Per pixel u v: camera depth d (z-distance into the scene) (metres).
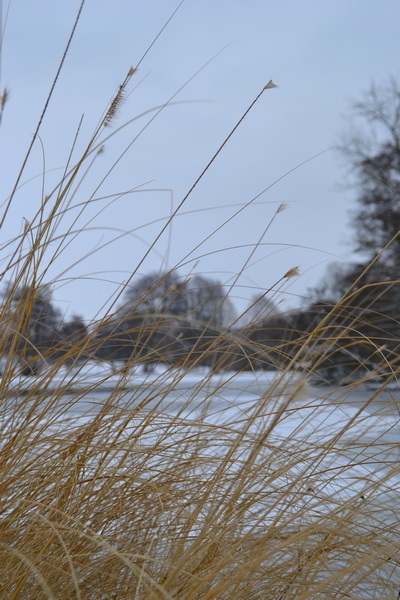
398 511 2.17
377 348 1.98
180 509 1.95
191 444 2.25
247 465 1.88
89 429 2.04
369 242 28.30
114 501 2.01
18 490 1.98
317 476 2.31
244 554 1.85
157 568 1.99
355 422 2.11
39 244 2.08
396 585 2.06
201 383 2.19
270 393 1.92
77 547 1.92
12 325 2.06
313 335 1.90
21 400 2.09
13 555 1.66
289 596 1.92
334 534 1.94
